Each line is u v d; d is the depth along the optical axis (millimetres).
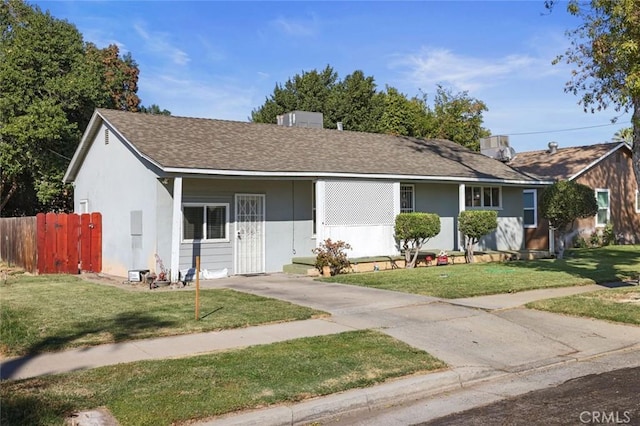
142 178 15492
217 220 15930
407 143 23625
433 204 21172
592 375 6977
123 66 36469
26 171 27031
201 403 5500
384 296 11734
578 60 12977
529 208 25875
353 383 6262
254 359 7023
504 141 27625
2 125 24906
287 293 12312
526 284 13273
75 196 20766
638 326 9383
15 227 20359
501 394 6324
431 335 8625
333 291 12531
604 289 12898
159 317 9500
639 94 10938
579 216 20109
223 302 11000
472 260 19609
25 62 25312
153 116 18141
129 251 16172
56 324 8891
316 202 16688
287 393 5867
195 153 15203
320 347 7676
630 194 28688
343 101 42094
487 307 10609
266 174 15273
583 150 28953
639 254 22109
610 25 11867
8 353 7238
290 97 44000
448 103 44594
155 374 6340
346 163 17922
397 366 6910
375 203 17812
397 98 43500
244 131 19000
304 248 17703
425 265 18484
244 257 16375
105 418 5137
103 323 9000
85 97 26359
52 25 26844
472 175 20516
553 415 5469
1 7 28891
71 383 6027
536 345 8328
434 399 6246
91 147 18938
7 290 12828
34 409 5242
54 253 17453
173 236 13938
